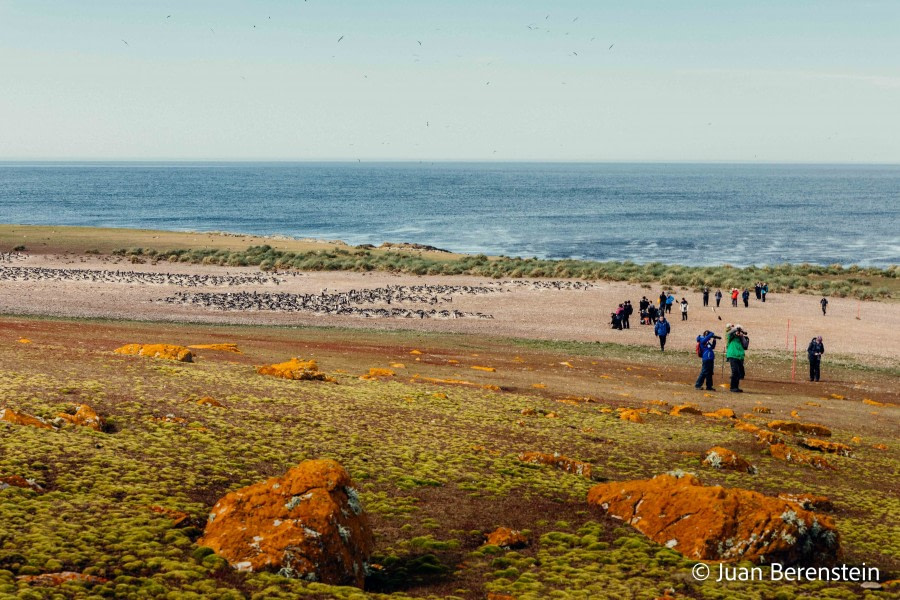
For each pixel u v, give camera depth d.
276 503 8.02
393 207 196.75
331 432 13.56
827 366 34.34
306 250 82.06
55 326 28.61
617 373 27.89
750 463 14.22
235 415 13.83
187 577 7.15
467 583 8.10
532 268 67.62
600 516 10.33
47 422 11.55
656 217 164.62
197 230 135.00
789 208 198.00
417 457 12.59
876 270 72.75
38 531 7.85
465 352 31.14
